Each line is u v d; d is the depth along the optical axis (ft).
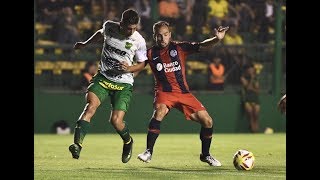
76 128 92.89
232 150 140.05
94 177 87.61
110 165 105.60
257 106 201.77
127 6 204.85
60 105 197.77
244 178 86.48
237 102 202.90
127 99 97.30
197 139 175.52
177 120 199.72
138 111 197.16
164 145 154.71
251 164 96.32
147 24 200.95
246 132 203.51
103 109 195.83
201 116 101.91
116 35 95.81
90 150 139.64
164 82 101.50
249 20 213.05
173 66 100.89
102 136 185.57
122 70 95.35
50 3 205.05
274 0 205.36
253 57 205.36
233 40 210.38
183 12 207.72
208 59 203.62
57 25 204.23
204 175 90.02
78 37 204.85
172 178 86.07
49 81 200.23
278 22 204.33
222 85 202.49
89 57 203.92
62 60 202.49
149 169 99.09
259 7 213.66
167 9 205.87
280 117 205.36
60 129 196.13
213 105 202.28
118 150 139.74
